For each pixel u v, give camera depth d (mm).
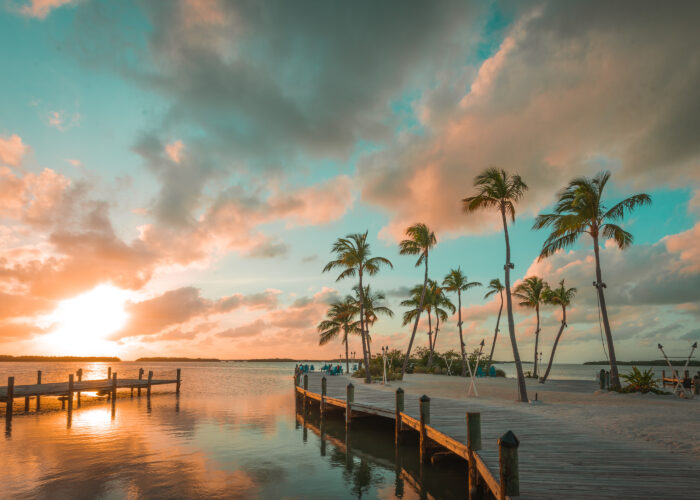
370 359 52094
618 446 9320
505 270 20953
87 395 38688
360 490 10422
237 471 12023
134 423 21203
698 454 8609
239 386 50531
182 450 14703
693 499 6016
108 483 10727
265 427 19922
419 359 58562
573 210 26703
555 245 27203
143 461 13039
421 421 12617
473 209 22562
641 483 6719
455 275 53250
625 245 26422
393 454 14406
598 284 26109
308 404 27703
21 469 12078
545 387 31391
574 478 6977
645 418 13594
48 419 23078
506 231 21469
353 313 55688
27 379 59219
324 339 57875
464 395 22812
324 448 15305
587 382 38781
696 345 22141
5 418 23812
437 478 11391
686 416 14117
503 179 21719
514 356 19797
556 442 9750
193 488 10375
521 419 13258
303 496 9922
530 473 7250
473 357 49156
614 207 25688
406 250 38219
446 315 58781
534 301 47312
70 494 9898
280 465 12781
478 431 8891
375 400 20125
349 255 34062
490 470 7461
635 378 24875
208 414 24703
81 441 16359
